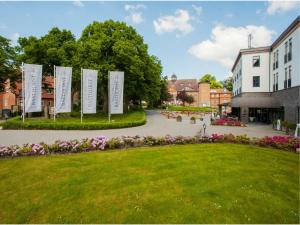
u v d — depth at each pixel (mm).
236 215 6133
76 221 6047
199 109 79938
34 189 7777
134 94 45094
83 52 33438
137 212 6273
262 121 36719
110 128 24109
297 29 25531
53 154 11484
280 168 9742
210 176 8555
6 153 11016
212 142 14781
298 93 25203
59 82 23891
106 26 36688
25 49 35312
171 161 10312
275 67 33406
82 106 25000
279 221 5969
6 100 48531
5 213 6586
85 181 8211
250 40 41094
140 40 39281
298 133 20219
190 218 5965
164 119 40062
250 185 7848
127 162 10180
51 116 35250
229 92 99625
